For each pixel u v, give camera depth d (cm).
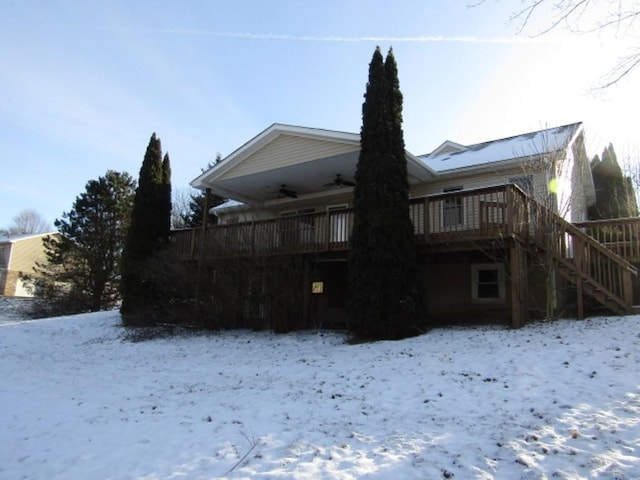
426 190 1572
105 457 511
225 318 1500
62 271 2933
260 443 513
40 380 978
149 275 1630
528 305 1128
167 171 1900
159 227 1805
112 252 2850
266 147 1602
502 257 1242
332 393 701
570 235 1098
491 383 666
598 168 2450
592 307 1168
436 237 1148
